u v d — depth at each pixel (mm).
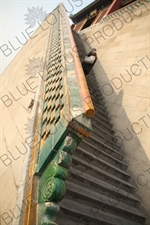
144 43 6867
